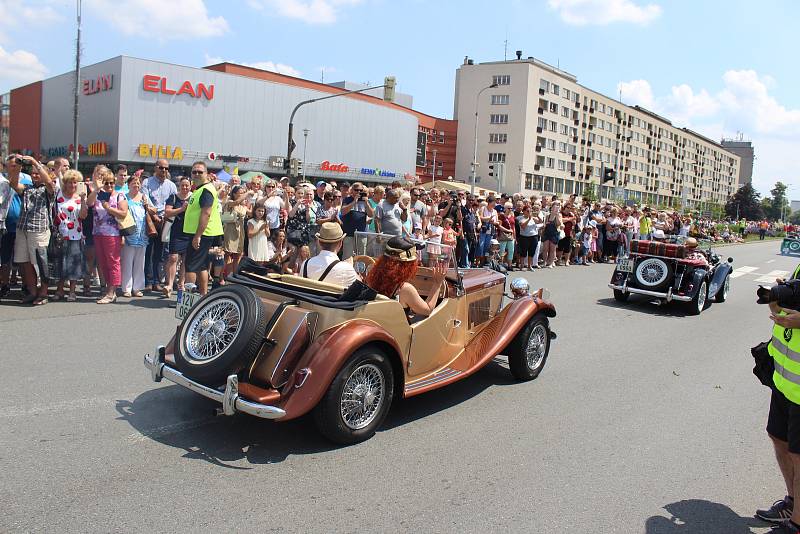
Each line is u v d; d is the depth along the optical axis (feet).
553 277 48.67
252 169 163.63
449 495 11.94
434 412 16.81
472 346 18.61
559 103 243.40
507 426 16.01
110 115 142.51
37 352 19.13
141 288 29.14
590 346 26.35
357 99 198.08
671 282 36.58
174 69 146.10
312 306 13.51
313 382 12.69
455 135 247.70
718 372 23.21
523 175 229.66
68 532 9.74
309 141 176.24
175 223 28.30
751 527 11.59
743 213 381.40
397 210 36.47
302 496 11.48
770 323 35.01
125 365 18.48
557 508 11.75
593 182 268.21
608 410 17.87
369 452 13.74
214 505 10.91
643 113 302.86
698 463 14.42
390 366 14.44
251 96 161.07
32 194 24.95
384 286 15.44
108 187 26.45
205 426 14.48
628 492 12.66
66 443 13.03
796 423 10.71
